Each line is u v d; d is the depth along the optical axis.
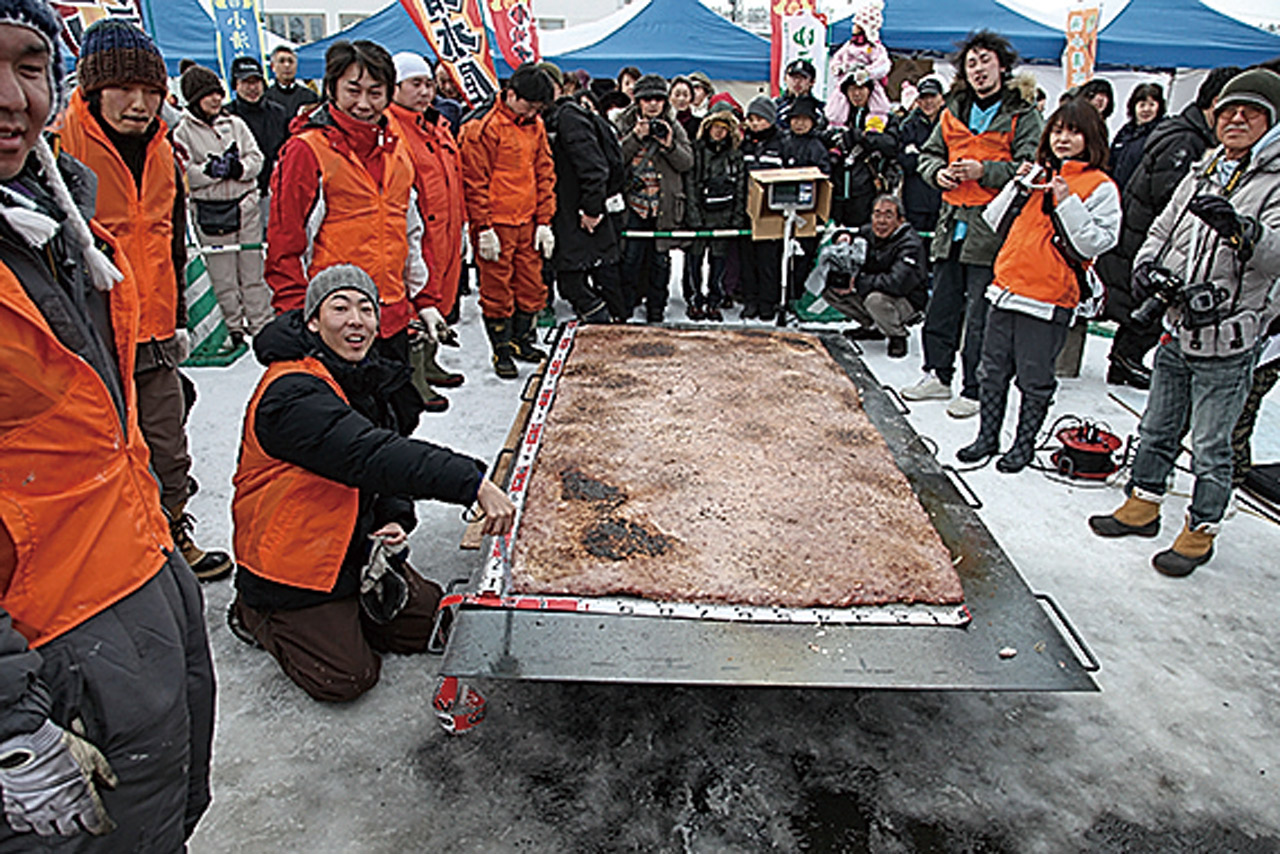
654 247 6.11
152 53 2.42
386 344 3.61
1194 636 2.70
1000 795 2.04
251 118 5.78
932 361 4.76
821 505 2.46
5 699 0.95
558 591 2.02
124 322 1.31
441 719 2.14
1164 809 2.01
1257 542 3.29
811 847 1.88
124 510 1.20
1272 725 2.30
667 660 1.80
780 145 5.86
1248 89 2.60
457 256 4.41
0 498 1.06
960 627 1.96
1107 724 2.29
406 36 9.67
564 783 2.04
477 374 5.13
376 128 3.27
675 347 3.98
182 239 2.82
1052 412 4.64
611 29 10.42
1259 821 1.98
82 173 1.38
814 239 6.16
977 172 3.95
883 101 6.90
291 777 2.04
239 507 2.21
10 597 1.09
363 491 2.25
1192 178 2.88
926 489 2.67
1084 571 3.07
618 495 2.48
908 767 2.12
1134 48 9.05
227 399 4.62
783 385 3.46
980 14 9.22
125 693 1.17
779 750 2.16
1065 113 3.34
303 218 3.18
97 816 1.06
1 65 1.00
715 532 2.29
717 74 9.71
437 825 1.91
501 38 6.18
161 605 1.25
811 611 1.98
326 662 2.24
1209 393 2.89
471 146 4.61
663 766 2.10
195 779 1.47
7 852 1.06
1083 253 3.36
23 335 1.04
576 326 4.36
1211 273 2.75
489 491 1.96
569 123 4.91
